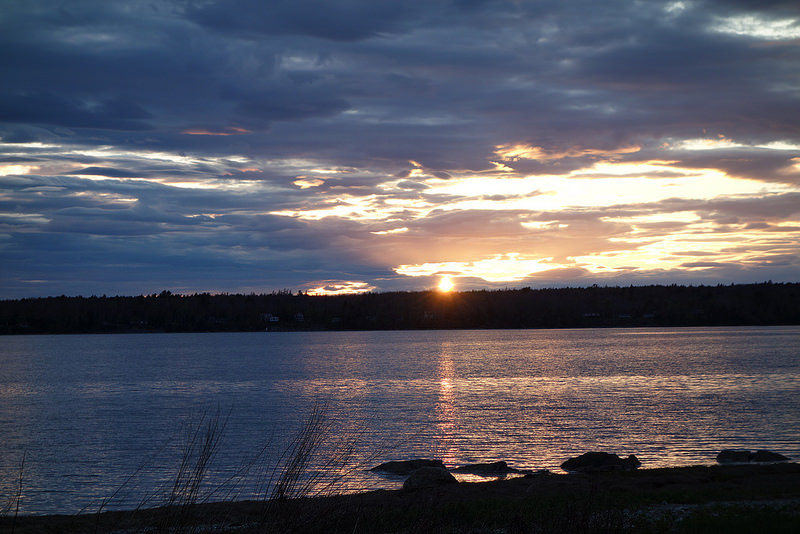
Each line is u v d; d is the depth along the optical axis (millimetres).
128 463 34125
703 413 51062
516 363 118125
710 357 121500
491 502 18750
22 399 72062
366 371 105938
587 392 68812
